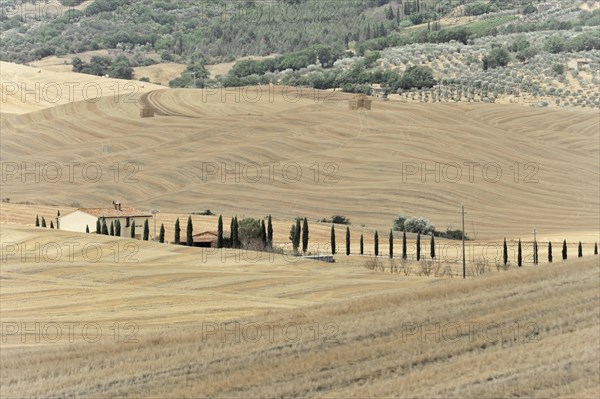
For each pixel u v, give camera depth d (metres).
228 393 88.00
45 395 89.31
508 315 110.50
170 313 135.38
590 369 90.31
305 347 102.06
